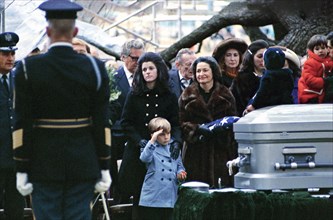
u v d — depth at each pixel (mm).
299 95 11273
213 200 9633
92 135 8922
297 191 9938
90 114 8922
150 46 23188
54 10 8797
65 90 8781
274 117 9641
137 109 12031
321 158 9641
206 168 12039
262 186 9625
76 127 8836
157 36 23594
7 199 11656
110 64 14297
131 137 11992
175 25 29500
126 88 12836
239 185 9883
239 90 12422
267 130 9586
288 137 9602
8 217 11695
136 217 12102
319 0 18812
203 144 12047
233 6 20172
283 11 19203
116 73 12953
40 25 17547
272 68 10758
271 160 9625
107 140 8906
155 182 11867
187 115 12086
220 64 13055
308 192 9906
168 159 11914
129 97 12078
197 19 25062
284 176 9625
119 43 19500
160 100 12047
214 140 12039
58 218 8836
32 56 8836
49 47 8859
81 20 21578
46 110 8797
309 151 9617
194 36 20375
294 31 18953
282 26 20094
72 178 8805
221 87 12188
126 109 12078
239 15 19969
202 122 12086
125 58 12906
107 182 8930
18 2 17719
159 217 11984
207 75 12094
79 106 8820
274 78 10711
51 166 8773
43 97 8781
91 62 8859
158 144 11922
